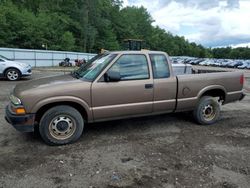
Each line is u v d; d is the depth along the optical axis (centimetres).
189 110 538
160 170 345
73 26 5797
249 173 341
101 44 6425
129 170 344
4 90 938
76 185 306
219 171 345
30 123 403
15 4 5188
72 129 432
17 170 340
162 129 517
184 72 677
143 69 475
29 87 417
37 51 2927
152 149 414
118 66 452
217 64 5566
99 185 307
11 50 2619
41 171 338
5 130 494
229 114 650
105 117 452
